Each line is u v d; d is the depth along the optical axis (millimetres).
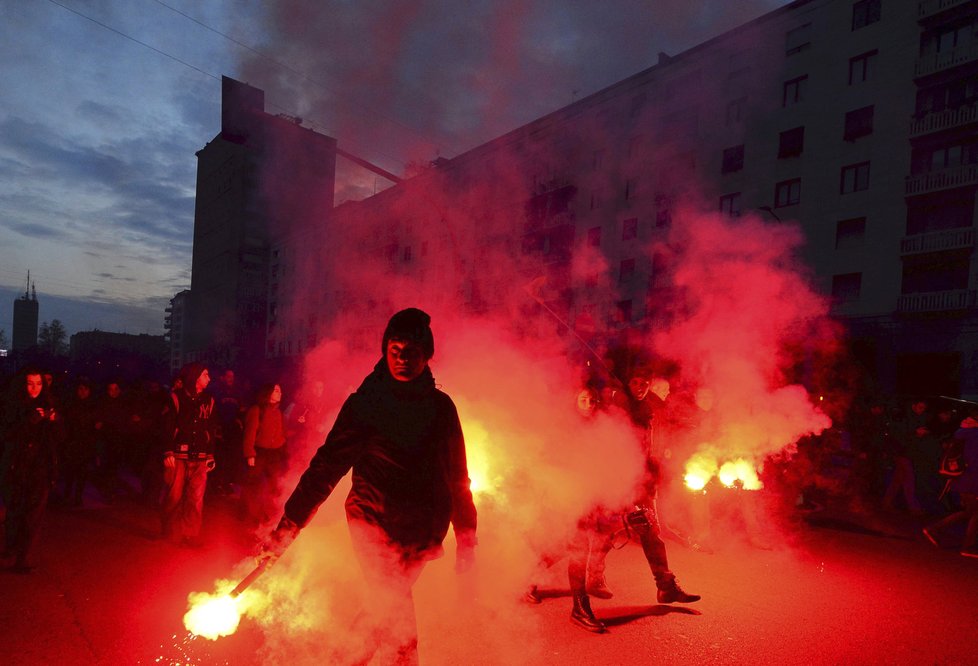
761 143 31594
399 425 2709
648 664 3781
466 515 2842
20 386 5473
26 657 3643
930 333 26078
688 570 5895
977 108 25625
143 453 9953
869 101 28516
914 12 27406
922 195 26750
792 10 30922
